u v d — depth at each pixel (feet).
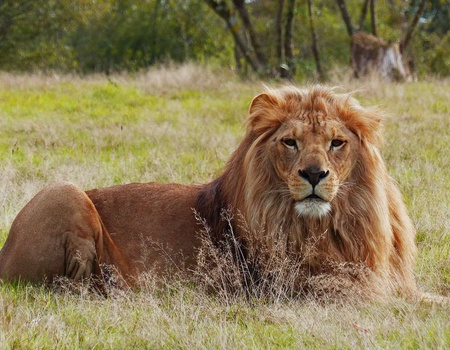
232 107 82.64
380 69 111.55
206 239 30.81
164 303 29.50
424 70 165.27
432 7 198.49
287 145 29.53
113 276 31.45
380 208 30.37
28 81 107.04
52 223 31.07
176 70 114.73
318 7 178.81
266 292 30.32
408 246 32.58
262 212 30.22
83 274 30.91
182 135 66.39
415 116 72.64
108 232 32.37
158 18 178.19
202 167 52.29
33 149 60.64
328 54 175.32
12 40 161.89
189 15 175.52
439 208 41.91
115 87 95.61
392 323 26.61
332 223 29.96
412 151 56.44
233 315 28.53
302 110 30.22
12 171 51.37
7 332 25.53
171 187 33.55
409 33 134.21
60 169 51.85
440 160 53.93
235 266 30.48
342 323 26.68
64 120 76.18
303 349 24.59
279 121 30.30
